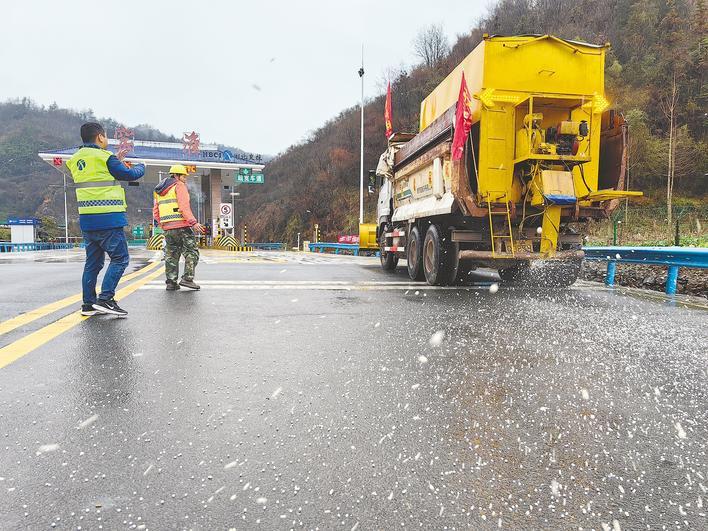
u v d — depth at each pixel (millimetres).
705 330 4480
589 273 10086
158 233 32062
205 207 42094
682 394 2734
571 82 7102
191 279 6957
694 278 7555
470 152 7137
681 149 33750
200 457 1893
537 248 7406
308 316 5012
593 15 50125
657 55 42125
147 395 2596
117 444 1999
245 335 4102
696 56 39406
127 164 5051
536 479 1774
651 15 45594
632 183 36281
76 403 2465
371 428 2197
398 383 2859
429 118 9562
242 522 1478
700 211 26141
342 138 74062
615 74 41000
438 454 1955
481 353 3598
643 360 3443
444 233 7855
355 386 2791
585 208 7316
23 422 2219
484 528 1473
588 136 7090
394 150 11273
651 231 22641
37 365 3143
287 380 2883
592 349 3750
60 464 1823
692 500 1651
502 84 6965
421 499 1627
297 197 73625
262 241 83375
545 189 6539
